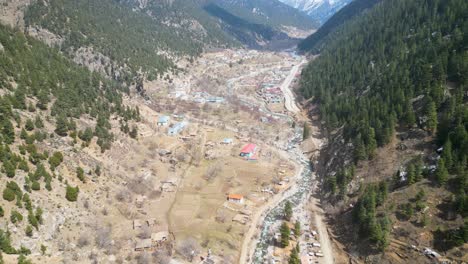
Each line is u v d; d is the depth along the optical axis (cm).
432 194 9388
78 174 9988
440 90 12088
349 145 13225
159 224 10119
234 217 10831
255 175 13550
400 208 9481
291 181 13362
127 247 8862
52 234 7969
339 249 9594
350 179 11600
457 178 9306
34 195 8394
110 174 11144
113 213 9856
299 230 10144
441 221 8675
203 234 9888
